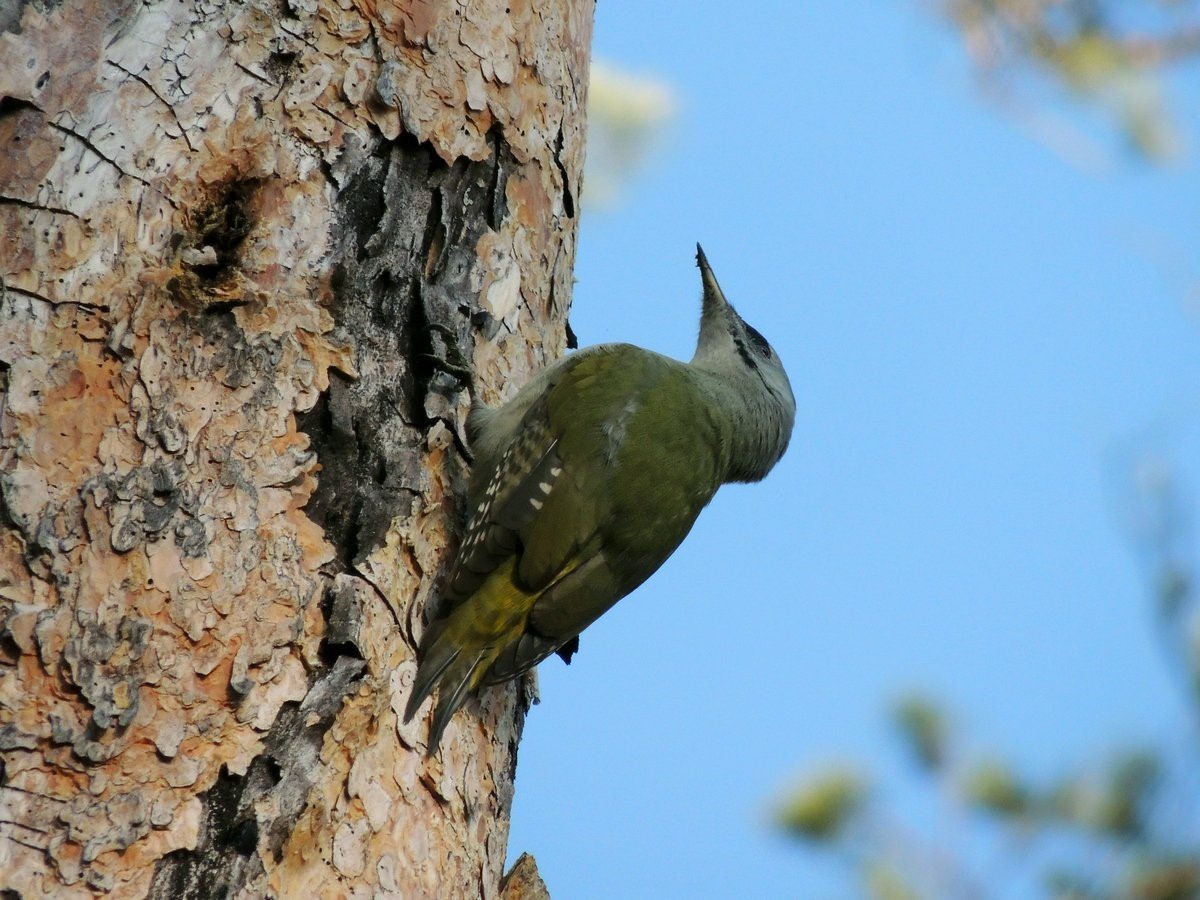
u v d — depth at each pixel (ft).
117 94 25.40
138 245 25.12
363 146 27.91
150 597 23.86
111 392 24.39
